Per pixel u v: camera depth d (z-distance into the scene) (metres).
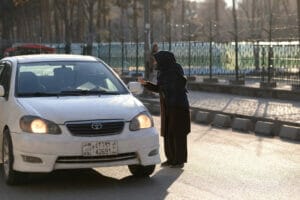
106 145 9.02
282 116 17.55
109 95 10.17
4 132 9.83
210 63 30.53
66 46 50.97
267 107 20.50
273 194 9.05
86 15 78.69
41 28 75.56
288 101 22.78
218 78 31.44
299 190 9.33
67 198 8.77
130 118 9.32
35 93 10.08
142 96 24.91
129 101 9.85
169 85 11.03
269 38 30.05
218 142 14.44
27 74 10.44
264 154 12.70
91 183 9.74
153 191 9.20
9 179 9.53
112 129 9.16
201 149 13.30
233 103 22.11
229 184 9.71
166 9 72.50
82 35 68.25
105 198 8.76
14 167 9.29
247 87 25.64
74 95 10.07
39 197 8.84
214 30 34.41
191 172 10.67
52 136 8.95
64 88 10.23
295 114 18.17
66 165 8.98
